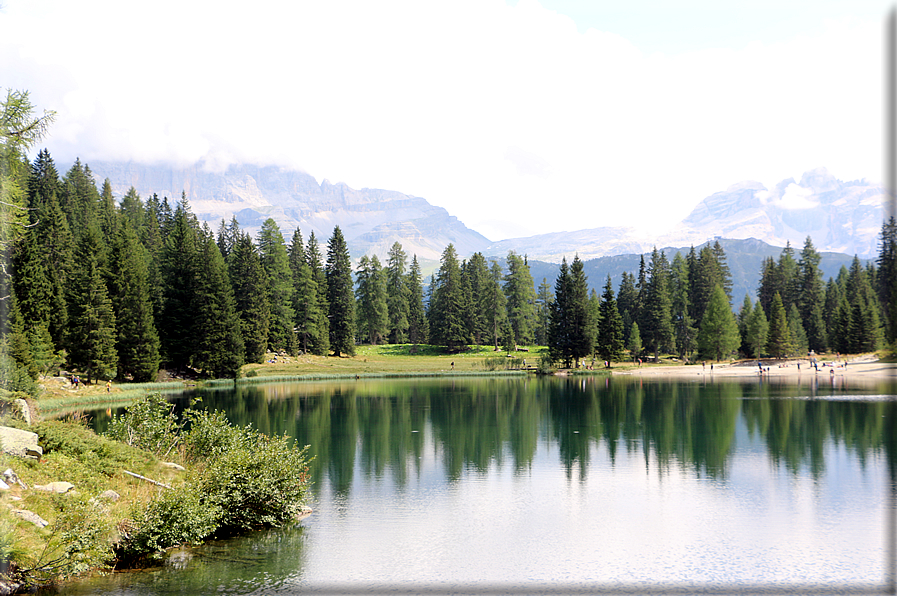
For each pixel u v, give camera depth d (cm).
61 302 6631
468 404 5728
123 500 1756
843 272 14688
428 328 13925
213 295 8069
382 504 2283
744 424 4284
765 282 13638
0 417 2039
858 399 5716
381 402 5903
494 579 1518
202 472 2069
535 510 2194
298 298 11038
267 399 6141
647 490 2498
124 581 1465
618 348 10669
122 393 6244
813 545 1805
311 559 1652
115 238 7700
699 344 11862
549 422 4512
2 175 1761
